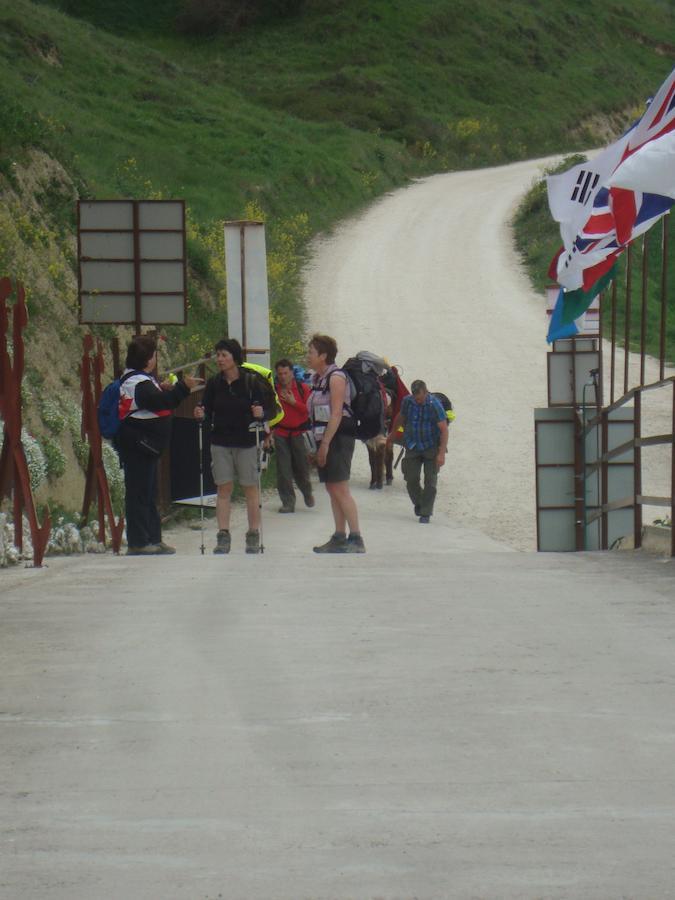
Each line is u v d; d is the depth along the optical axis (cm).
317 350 3962
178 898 1009
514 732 1489
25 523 4103
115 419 3903
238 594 2597
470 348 11238
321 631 2142
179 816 1212
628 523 5409
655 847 1114
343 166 19012
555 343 6366
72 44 19788
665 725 1511
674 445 3350
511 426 8800
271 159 17588
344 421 3978
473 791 1276
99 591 2677
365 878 1046
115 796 1278
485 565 3209
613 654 1925
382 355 10994
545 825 1173
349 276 14025
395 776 1329
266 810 1227
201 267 10344
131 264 5694
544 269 14412
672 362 11388
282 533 5503
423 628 2162
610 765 1356
